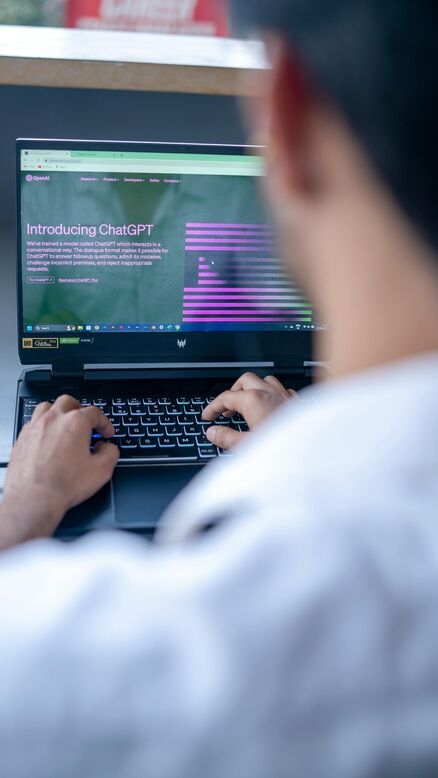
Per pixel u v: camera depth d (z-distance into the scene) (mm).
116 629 235
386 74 267
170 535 306
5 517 690
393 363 307
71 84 1238
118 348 1022
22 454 772
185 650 230
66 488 741
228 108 1317
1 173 1315
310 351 1060
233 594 236
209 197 992
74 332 1008
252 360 1052
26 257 975
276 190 319
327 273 320
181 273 1011
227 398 906
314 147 294
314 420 282
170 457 866
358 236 298
